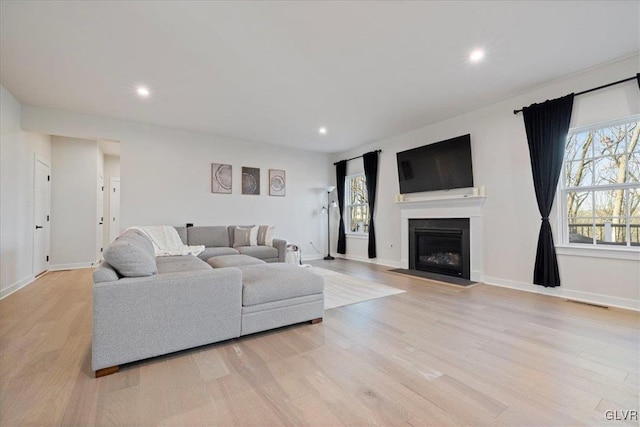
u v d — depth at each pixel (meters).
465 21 2.30
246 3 2.08
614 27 2.38
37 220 4.59
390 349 2.07
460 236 4.39
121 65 2.96
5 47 2.63
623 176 3.02
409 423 1.32
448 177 4.51
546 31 2.44
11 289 3.68
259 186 6.03
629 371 1.76
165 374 1.74
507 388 1.59
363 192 6.41
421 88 3.52
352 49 2.69
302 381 1.67
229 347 2.11
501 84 3.42
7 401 1.47
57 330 2.41
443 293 3.57
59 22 2.28
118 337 1.76
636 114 2.83
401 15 2.22
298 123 4.82
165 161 5.04
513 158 3.77
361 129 5.12
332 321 2.64
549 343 2.15
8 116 3.62
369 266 5.54
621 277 2.95
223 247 4.87
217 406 1.45
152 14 2.20
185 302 1.98
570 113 3.21
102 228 6.55
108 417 1.36
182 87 3.47
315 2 2.07
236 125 4.92
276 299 2.37
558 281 3.36
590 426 1.30
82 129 4.38
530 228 3.62
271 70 3.08
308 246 6.71
